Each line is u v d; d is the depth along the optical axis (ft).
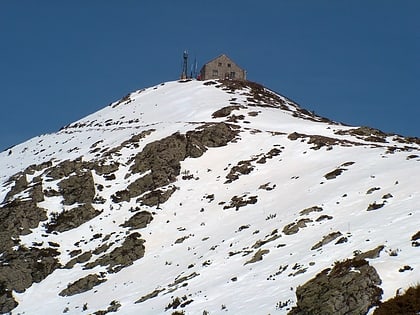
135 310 159.94
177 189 259.80
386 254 122.83
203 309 137.28
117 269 207.21
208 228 218.38
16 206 249.96
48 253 223.92
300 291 116.37
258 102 433.89
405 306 98.78
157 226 231.91
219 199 243.19
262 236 182.39
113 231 234.58
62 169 288.51
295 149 279.90
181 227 227.40
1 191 295.89
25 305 197.16
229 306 133.49
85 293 195.31
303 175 238.48
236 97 439.63
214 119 361.92
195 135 306.35
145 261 207.21
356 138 314.14
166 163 279.28
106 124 426.10
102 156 302.66
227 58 538.88
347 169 226.79
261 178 253.65
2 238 232.32
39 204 256.52
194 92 458.50
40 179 284.61
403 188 177.06
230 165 275.18
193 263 184.03
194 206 242.78
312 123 358.02
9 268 213.66
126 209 250.57
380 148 258.78
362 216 164.96
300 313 112.57
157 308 152.97
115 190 266.16
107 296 184.55
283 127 339.16
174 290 164.86
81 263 217.56
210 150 296.10
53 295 199.72
